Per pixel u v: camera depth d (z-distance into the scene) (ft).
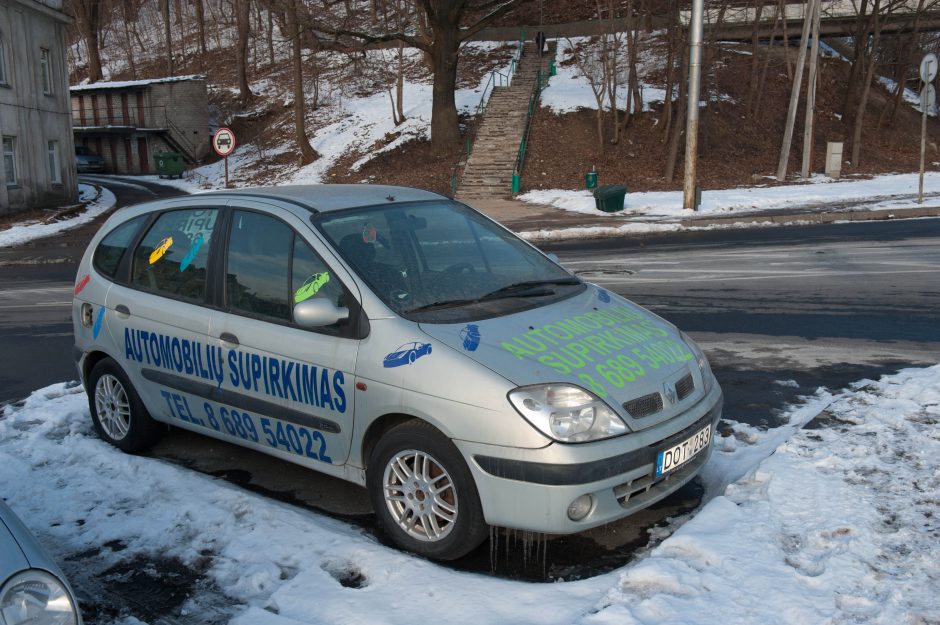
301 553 12.82
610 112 111.55
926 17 126.62
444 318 13.19
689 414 12.93
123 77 219.82
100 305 17.78
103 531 13.88
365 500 15.26
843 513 12.77
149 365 16.75
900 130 120.78
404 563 12.25
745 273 38.40
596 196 69.92
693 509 14.20
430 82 148.05
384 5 132.26
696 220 60.03
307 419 13.97
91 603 11.78
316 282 14.03
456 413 11.87
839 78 130.11
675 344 14.01
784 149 89.86
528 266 16.02
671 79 102.47
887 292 32.27
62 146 102.17
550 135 106.63
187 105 161.48
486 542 13.28
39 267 56.34
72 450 17.61
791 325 27.84
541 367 12.05
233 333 14.93
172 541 13.47
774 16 119.14
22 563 8.04
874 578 10.87
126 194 122.31
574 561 12.58
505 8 108.78
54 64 100.48
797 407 19.12
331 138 135.74
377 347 12.93
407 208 16.02
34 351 29.22
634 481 12.10
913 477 14.05
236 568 12.58
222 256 15.64
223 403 15.39
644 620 10.12
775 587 10.76
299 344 13.89
